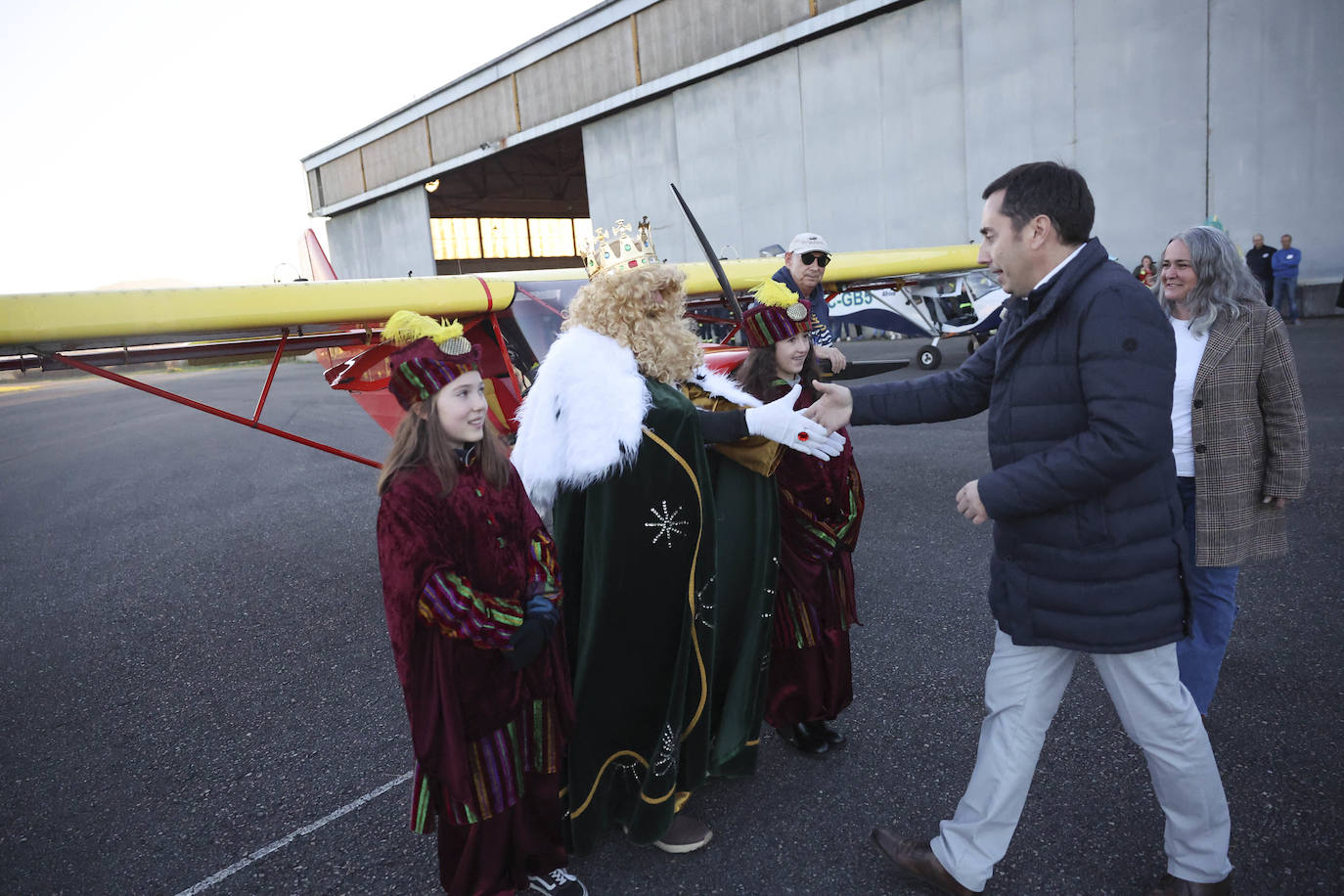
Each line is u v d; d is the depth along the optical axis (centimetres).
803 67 1903
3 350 391
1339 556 369
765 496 218
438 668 157
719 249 2181
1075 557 157
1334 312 1323
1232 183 1387
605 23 2272
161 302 409
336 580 473
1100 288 150
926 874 184
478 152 2838
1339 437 579
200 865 218
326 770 264
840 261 799
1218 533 225
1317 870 184
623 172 2408
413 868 211
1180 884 173
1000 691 174
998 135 1619
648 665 194
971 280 1159
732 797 231
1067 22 1501
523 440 193
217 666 359
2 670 372
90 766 278
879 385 201
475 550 160
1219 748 234
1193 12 1375
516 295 504
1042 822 209
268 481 810
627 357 192
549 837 181
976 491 160
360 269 3769
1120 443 145
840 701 241
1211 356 222
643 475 187
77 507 760
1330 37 1275
